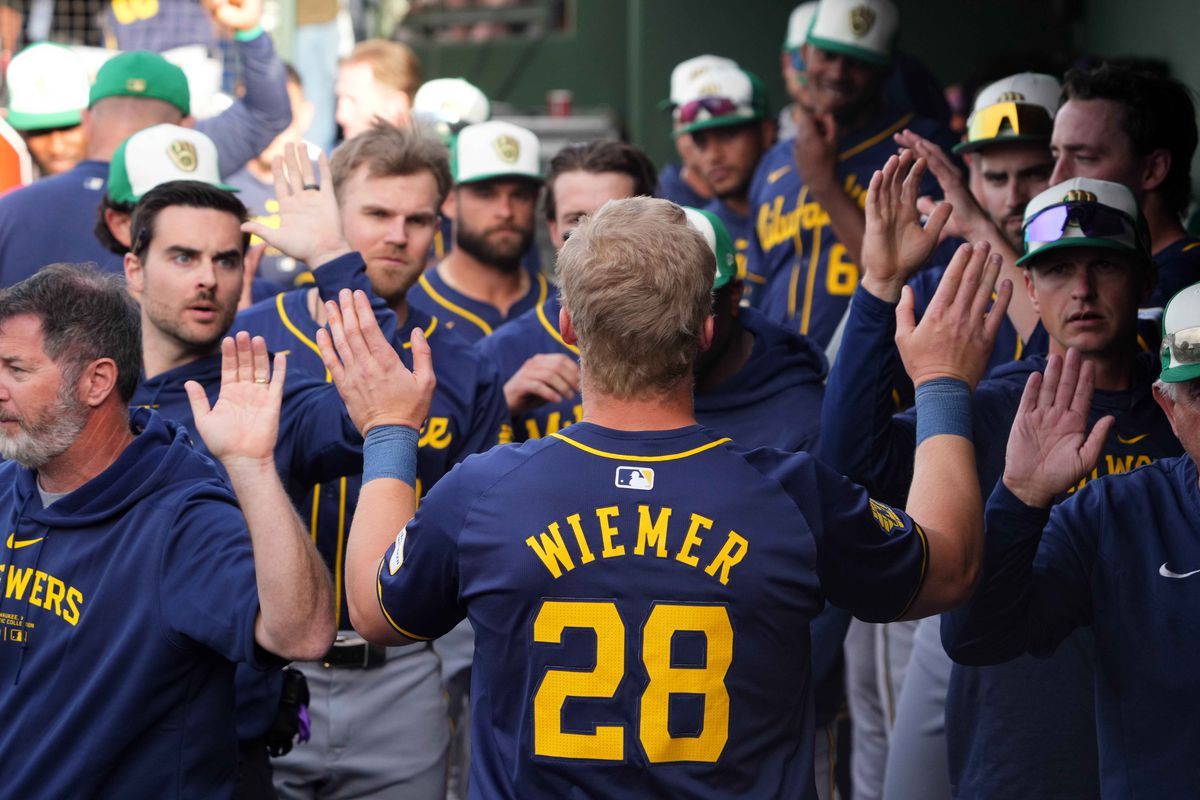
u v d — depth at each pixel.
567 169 16.94
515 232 18.30
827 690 14.13
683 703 8.35
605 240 8.71
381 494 9.48
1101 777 10.77
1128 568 10.61
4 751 10.28
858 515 8.88
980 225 14.08
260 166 23.14
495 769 8.59
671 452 8.73
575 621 8.41
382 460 9.62
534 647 8.44
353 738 14.36
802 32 26.75
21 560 10.51
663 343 8.69
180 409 13.30
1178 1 27.14
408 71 23.70
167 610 10.16
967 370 9.84
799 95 26.95
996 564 10.05
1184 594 10.39
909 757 14.58
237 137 20.75
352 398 9.78
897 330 9.98
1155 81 14.63
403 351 12.29
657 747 8.30
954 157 19.52
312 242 12.28
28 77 20.22
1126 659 10.55
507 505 8.61
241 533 10.38
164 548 10.27
